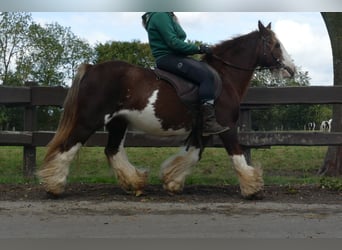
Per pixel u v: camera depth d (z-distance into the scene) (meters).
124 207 6.89
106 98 7.32
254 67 8.09
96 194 7.80
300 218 6.32
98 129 7.51
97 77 7.34
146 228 5.82
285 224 6.04
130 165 7.85
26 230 5.71
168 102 7.44
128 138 9.57
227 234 5.61
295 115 36.19
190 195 7.81
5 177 9.24
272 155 13.66
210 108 7.40
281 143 9.48
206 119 7.43
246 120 9.80
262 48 8.05
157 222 6.09
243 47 8.02
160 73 7.56
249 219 6.26
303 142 9.46
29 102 9.54
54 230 5.72
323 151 14.35
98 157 12.52
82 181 8.94
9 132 9.40
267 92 9.55
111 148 7.91
